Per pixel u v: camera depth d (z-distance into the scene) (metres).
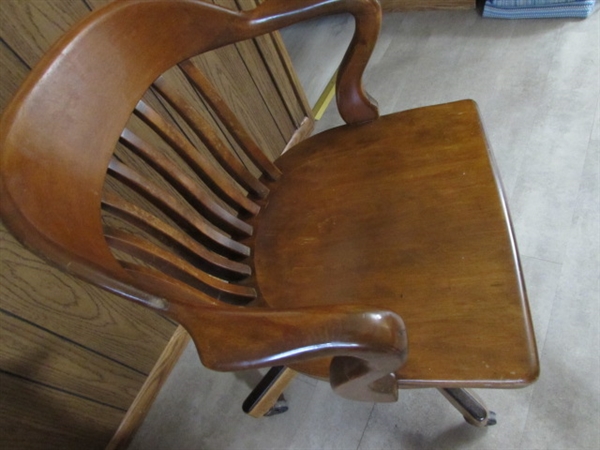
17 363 0.81
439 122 0.71
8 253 0.72
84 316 0.89
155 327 1.08
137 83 0.53
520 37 1.43
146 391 1.11
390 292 0.58
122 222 0.88
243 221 0.73
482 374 0.49
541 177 1.15
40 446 0.90
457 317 0.54
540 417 0.88
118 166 0.53
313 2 0.59
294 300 0.62
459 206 0.62
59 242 0.36
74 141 0.45
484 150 0.66
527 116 1.26
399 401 0.97
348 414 0.99
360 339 0.37
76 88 0.46
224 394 1.10
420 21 1.62
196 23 0.58
